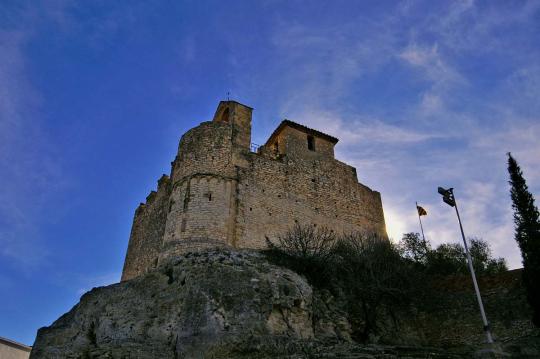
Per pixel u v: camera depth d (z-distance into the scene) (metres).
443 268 40.91
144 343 23.38
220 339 22.02
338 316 28.44
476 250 44.31
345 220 41.19
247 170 37.28
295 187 39.66
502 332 27.88
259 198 36.41
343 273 31.95
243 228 33.69
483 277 31.14
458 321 29.89
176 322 24.00
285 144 42.59
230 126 38.41
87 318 28.58
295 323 25.09
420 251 43.31
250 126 40.66
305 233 33.94
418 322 31.20
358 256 32.47
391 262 33.16
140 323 25.11
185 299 24.50
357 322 29.08
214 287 24.62
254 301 24.44
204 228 31.69
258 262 28.59
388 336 29.19
